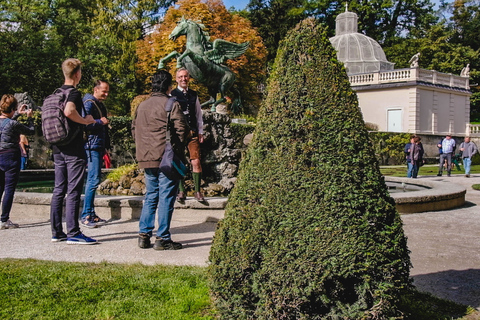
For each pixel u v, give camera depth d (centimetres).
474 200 986
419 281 392
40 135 2052
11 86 2780
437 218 718
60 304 318
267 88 290
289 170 264
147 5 3959
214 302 285
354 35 4366
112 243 512
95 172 605
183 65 1016
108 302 321
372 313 251
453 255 482
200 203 638
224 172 862
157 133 464
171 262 429
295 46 283
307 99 271
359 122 271
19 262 425
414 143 1645
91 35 3484
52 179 1390
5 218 603
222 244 280
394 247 260
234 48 1101
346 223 253
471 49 4772
